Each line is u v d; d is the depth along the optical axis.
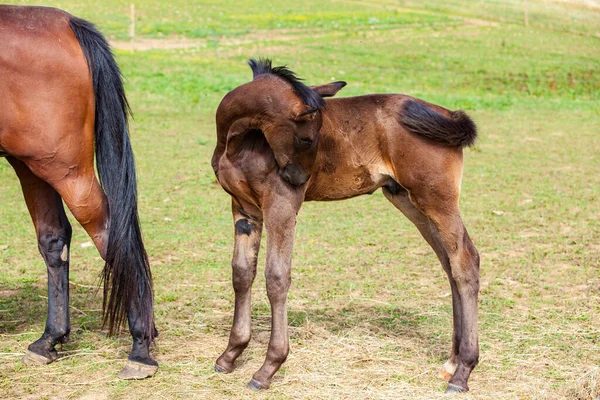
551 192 9.84
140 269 4.77
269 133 4.25
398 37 26.55
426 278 6.75
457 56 23.23
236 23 28.02
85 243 7.80
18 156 4.62
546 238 7.89
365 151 4.64
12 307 6.01
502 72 21.20
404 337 5.45
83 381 4.73
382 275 6.81
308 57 22.02
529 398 4.46
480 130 14.16
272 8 32.06
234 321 4.81
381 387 4.62
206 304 6.11
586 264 7.05
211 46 23.34
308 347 5.23
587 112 16.58
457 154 4.61
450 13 32.97
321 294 6.32
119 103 4.83
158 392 4.57
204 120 14.40
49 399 4.48
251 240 4.74
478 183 10.32
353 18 30.52
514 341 5.32
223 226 8.36
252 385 4.59
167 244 7.66
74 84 4.59
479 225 8.40
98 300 6.23
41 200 5.11
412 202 4.68
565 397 4.49
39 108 4.51
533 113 16.28
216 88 17.08
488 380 4.72
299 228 8.32
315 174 4.60
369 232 8.20
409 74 20.33
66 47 4.59
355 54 22.91
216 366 4.86
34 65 4.48
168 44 23.38
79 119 4.64
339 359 5.04
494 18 31.45
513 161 11.70
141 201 9.25
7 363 4.99
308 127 4.16
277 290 4.49
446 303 6.13
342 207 9.30
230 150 4.48
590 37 27.39
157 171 10.66
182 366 4.95
